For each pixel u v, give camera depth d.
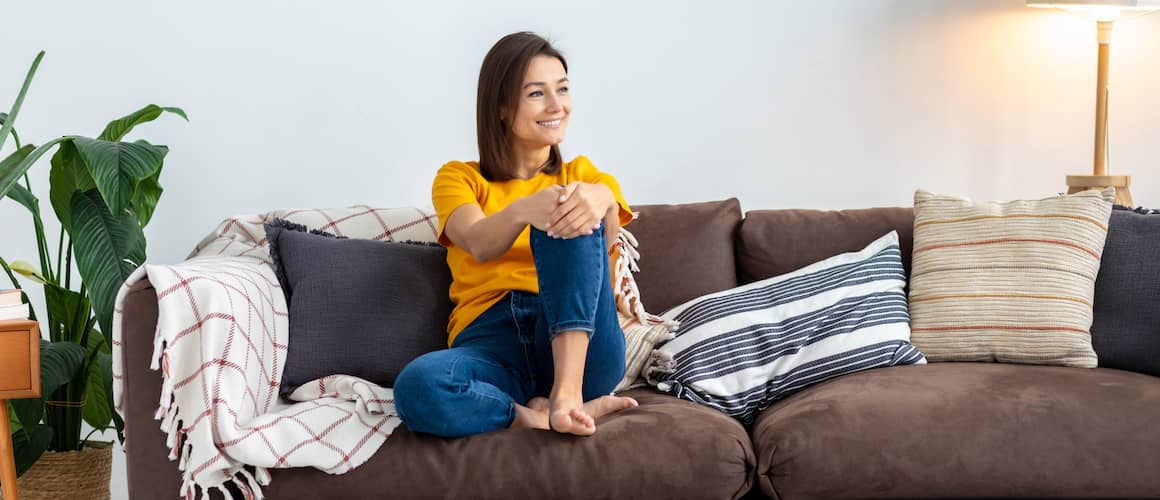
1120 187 2.71
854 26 2.95
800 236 2.41
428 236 2.37
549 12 2.94
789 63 2.96
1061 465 1.73
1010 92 2.96
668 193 2.97
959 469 1.73
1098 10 2.72
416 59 2.92
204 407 1.67
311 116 2.91
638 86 2.95
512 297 1.94
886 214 2.44
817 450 1.73
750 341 2.12
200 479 1.66
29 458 2.27
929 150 2.97
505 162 2.13
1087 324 2.13
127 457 1.75
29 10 2.85
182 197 2.90
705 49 2.95
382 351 2.06
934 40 2.95
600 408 1.84
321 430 1.73
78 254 2.25
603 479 1.69
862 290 2.21
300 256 2.12
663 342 2.16
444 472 1.69
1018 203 2.28
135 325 1.73
